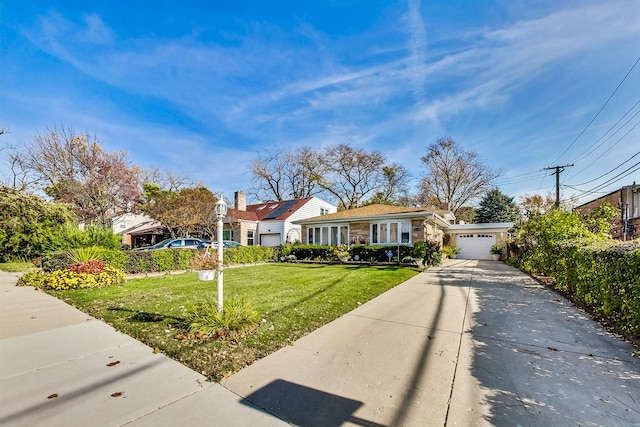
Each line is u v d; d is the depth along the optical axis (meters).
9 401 2.36
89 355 3.27
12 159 16.19
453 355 3.29
